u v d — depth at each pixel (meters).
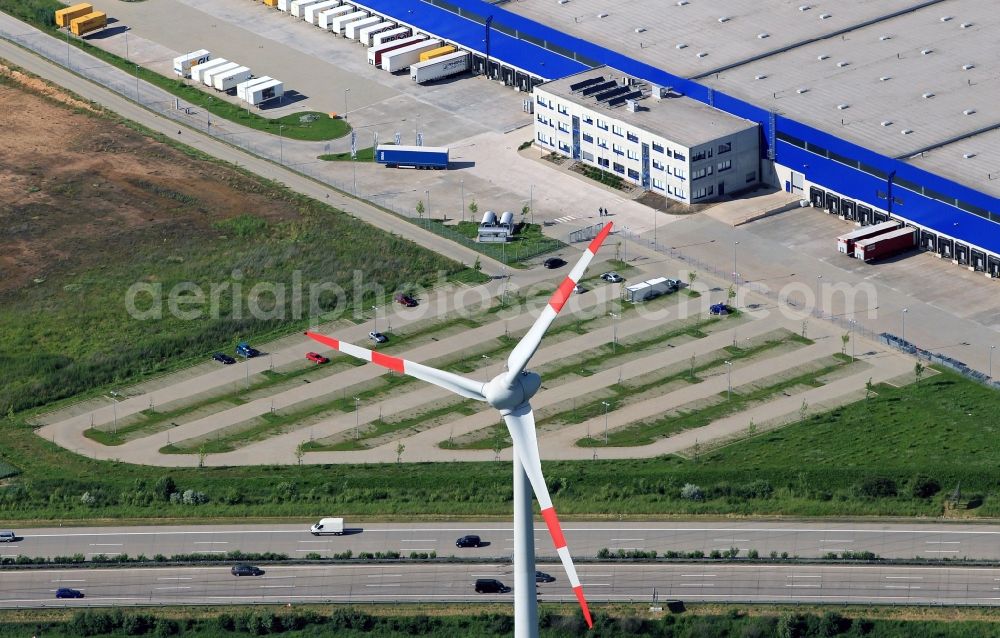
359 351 177.75
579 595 163.50
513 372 172.88
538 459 174.25
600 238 173.25
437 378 176.38
